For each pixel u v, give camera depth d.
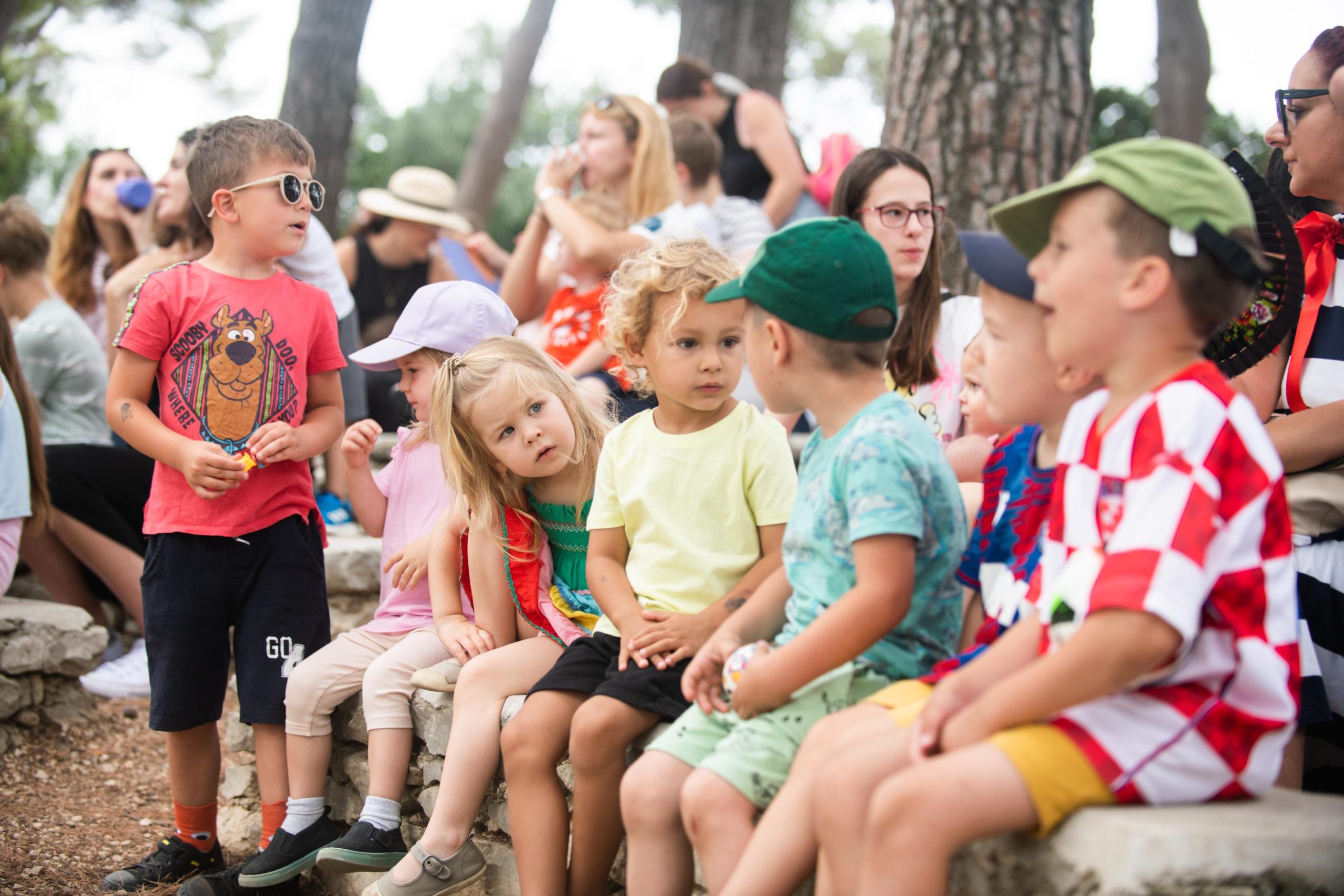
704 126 4.91
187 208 4.15
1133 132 10.87
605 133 4.61
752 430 2.41
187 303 2.93
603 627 2.48
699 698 2.10
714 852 1.90
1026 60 4.43
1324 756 2.59
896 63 4.70
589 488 2.73
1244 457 1.57
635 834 2.04
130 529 4.44
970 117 4.46
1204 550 1.51
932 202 3.14
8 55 10.89
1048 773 1.56
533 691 2.39
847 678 2.01
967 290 4.43
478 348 2.71
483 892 2.63
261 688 2.92
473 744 2.50
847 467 1.93
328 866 2.63
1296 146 2.59
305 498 3.08
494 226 18.08
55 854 3.23
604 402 2.97
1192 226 1.58
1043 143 4.45
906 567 1.85
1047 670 1.54
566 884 2.32
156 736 4.17
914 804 1.56
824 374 2.03
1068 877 1.59
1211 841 1.52
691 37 9.91
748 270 2.07
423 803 2.77
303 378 3.05
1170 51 10.02
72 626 4.06
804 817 1.79
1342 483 2.43
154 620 2.91
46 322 4.55
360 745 2.96
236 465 2.83
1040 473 1.96
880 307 2.01
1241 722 1.60
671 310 2.35
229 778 3.28
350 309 4.65
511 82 12.12
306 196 2.99
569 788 2.46
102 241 5.38
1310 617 2.39
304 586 3.02
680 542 2.38
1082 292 1.65
